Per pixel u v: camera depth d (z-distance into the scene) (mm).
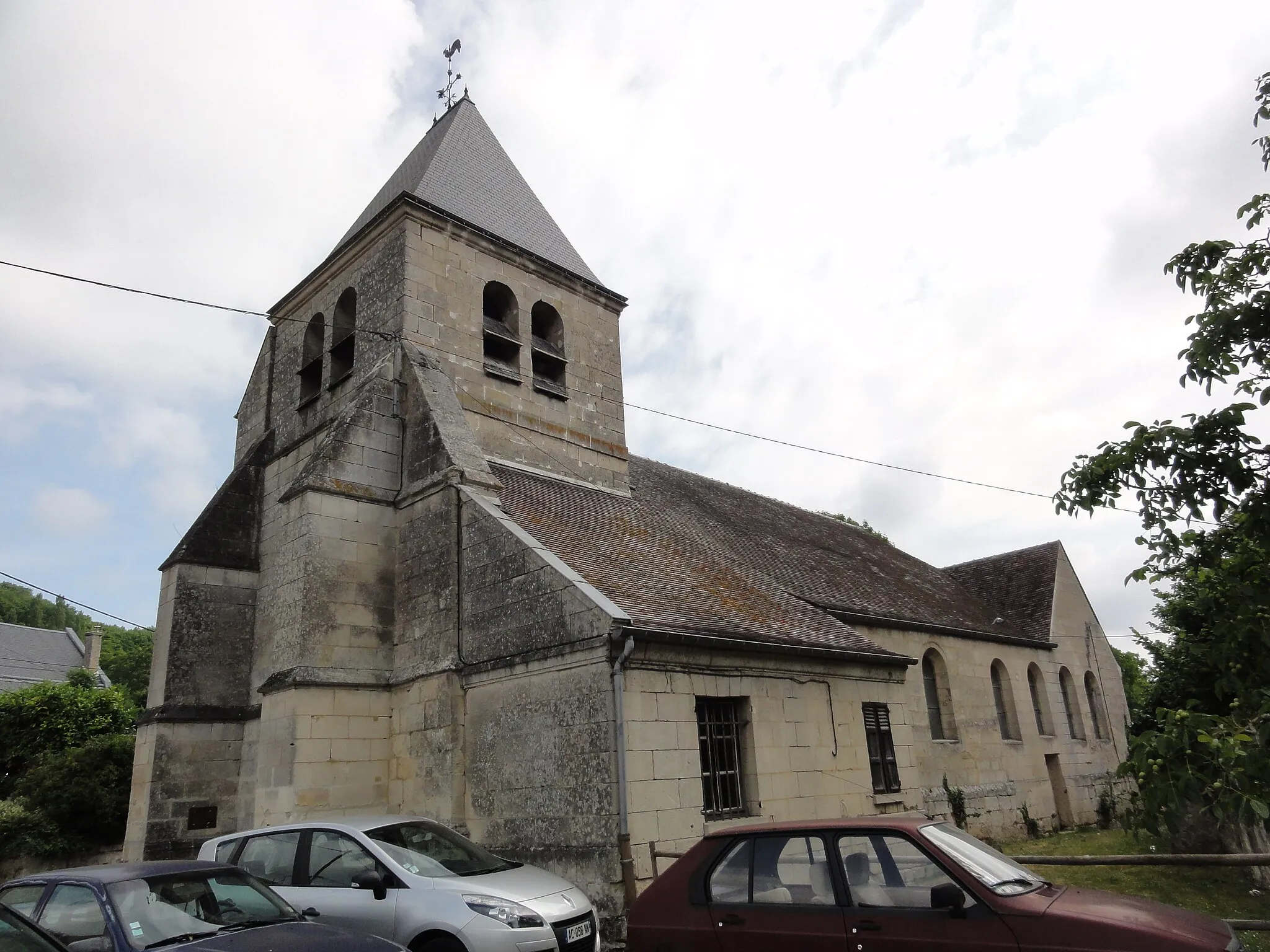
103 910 6043
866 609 19094
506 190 20531
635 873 9797
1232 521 6477
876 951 5598
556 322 19547
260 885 6969
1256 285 6449
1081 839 20469
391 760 12922
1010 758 21891
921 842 5918
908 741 15281
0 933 5102
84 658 50469
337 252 18344
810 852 6250
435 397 15156
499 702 11672
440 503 13656
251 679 15711
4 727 22422
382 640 13648
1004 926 5309
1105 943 4996
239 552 16672
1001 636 23250
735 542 19984
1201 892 12344
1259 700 5617
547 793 10734
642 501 19672
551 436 18219
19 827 17656
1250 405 5883
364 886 7508
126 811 18703
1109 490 6410
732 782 11773
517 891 7590
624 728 10250
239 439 19734
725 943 6176
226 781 14883
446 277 17344
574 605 11031
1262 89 6758
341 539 13750
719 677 11930
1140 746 5500
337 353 17844
